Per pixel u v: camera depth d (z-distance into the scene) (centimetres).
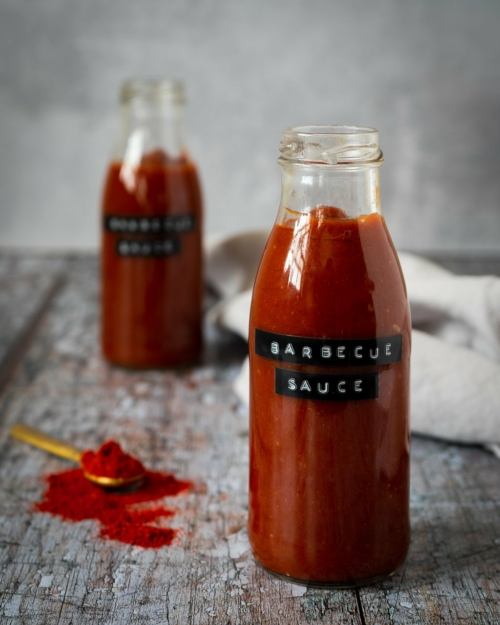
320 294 36
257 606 37
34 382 59
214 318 63
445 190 102
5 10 97
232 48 98
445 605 37
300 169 36
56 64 99
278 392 37
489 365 49
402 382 37
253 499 39
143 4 97
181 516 43
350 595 38
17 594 38
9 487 46
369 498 37
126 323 61
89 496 45
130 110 59
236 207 104
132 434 52
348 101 100
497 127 100
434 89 99
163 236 60
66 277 89
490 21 96
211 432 52
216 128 101
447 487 46
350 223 36
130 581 39
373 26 97
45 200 104
